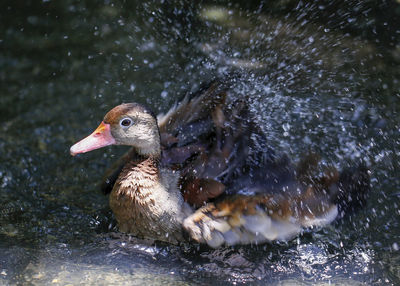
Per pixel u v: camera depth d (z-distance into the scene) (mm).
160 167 8750
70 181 10023
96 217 9055
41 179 9992
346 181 9109
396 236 8531
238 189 8547
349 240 8469
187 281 7461
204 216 8250
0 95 12445
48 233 8492
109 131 8570
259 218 8383
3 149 10656
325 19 14914
